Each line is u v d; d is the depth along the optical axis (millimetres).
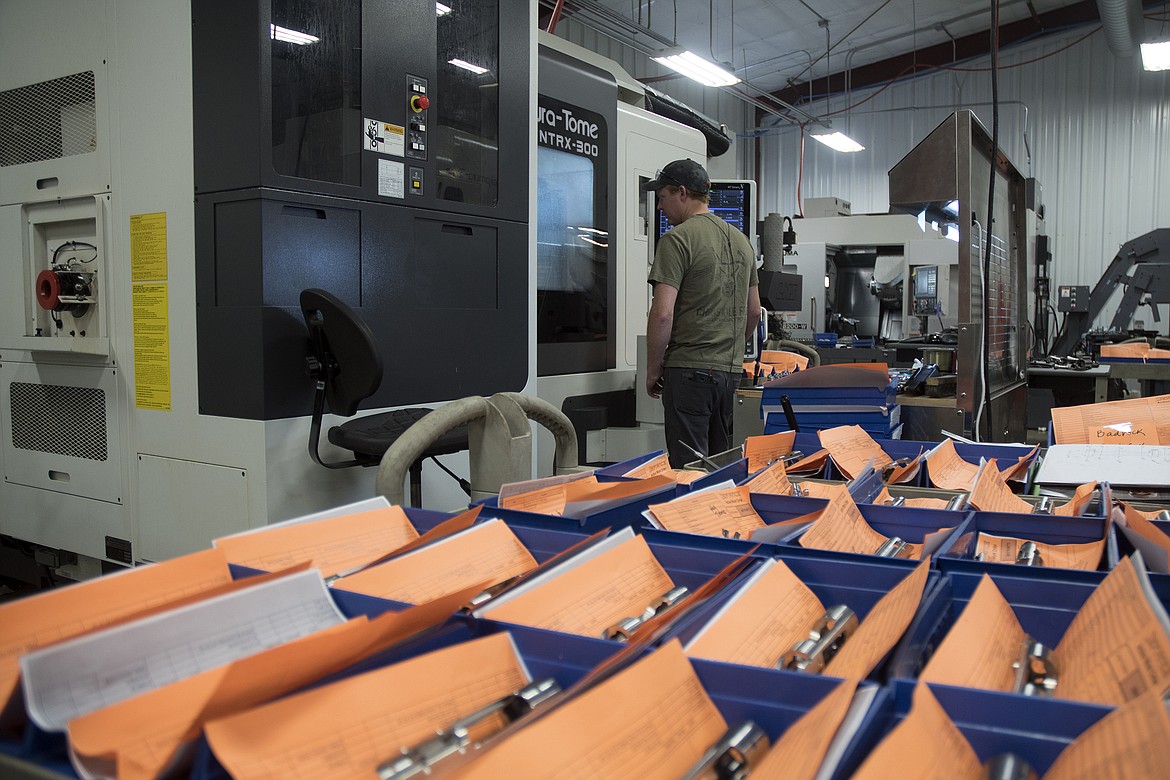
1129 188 7895
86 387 1909
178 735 382
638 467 1098
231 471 1653
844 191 9453
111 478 1877
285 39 1642
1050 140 8273
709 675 463
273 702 396
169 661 452
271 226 1579
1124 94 7855
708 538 712
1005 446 1373
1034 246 5543
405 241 1869
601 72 3031
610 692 418
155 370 1769
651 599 650
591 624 588
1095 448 1259
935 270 4746
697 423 2613
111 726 365
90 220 1887
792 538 728
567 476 1004
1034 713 408
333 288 1711
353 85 1758
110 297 1834
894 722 427
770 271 3297
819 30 7996
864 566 646
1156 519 838
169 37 1675
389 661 481
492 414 1220
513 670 496
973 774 394
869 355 4215
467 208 2025
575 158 2906
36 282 1979
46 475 2018
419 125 1892
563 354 2859
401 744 420
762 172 10000
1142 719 351
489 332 2111
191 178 1660
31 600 495
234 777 357
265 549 694
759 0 7223
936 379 2311
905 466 1294
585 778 382
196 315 1680
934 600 579
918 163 2188
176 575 574
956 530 762
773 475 1084
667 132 3422
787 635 573
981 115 8602
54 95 1911
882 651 458
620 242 3146
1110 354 3986
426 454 1690
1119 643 490
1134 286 5250
